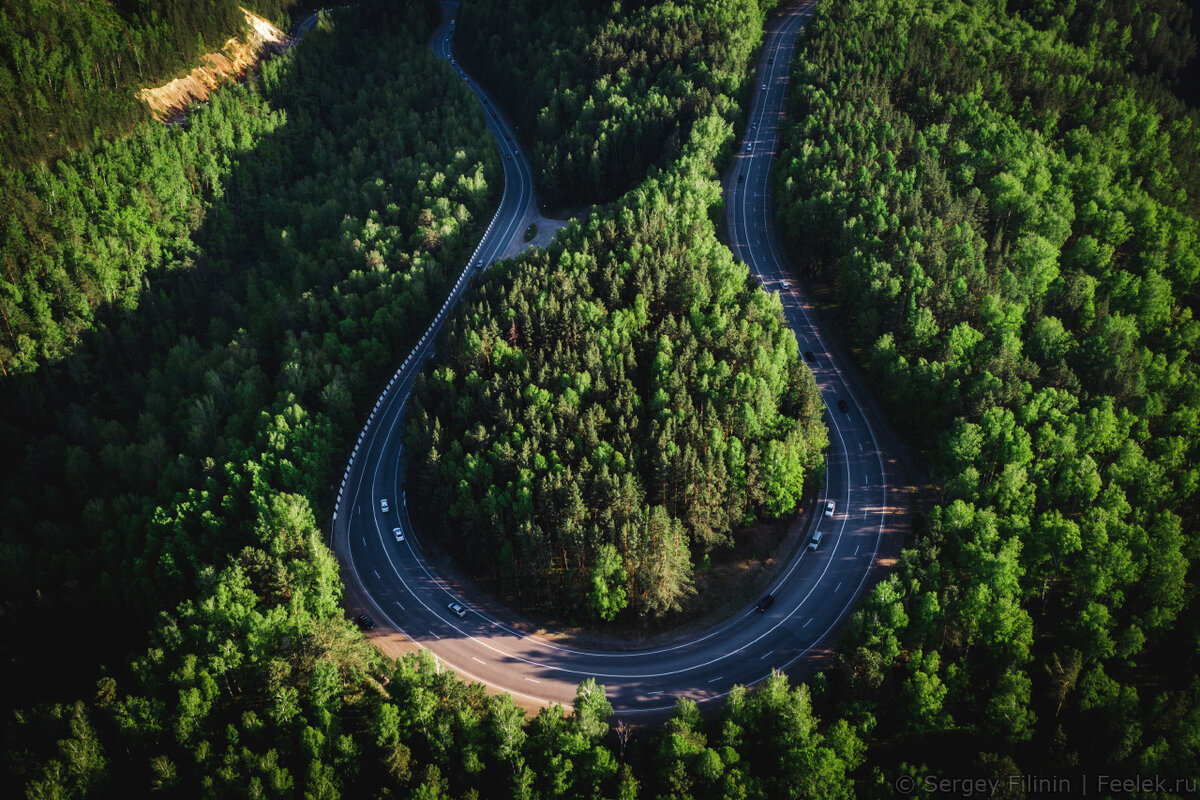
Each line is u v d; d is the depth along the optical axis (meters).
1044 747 85.00
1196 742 80.56
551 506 104.56
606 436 115.00
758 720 87.88
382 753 85.50
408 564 117.31
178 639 94.12
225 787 82.06
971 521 100.38
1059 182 165.38
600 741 88.44
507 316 130.88
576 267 140.38
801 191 161.75
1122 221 155.00
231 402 140.00
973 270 135.00
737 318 131.12
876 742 88.62
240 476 117.06
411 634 107.69
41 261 162.75
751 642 103.31
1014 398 115.19
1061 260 153.25
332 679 89.62
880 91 182.12
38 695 104.25
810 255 156.38
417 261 156.38
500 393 119.19
